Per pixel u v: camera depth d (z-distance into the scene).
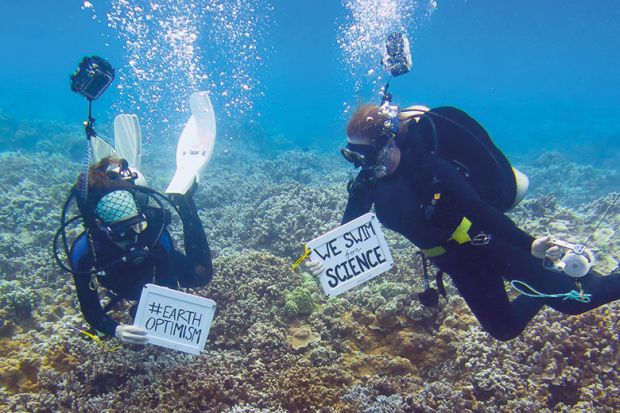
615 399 3.76
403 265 6.43
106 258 3.50
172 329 3.68
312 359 4.54
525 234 2.80
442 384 3.98
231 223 9.76
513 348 4.40
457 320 4.95
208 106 5.28
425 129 3.09
